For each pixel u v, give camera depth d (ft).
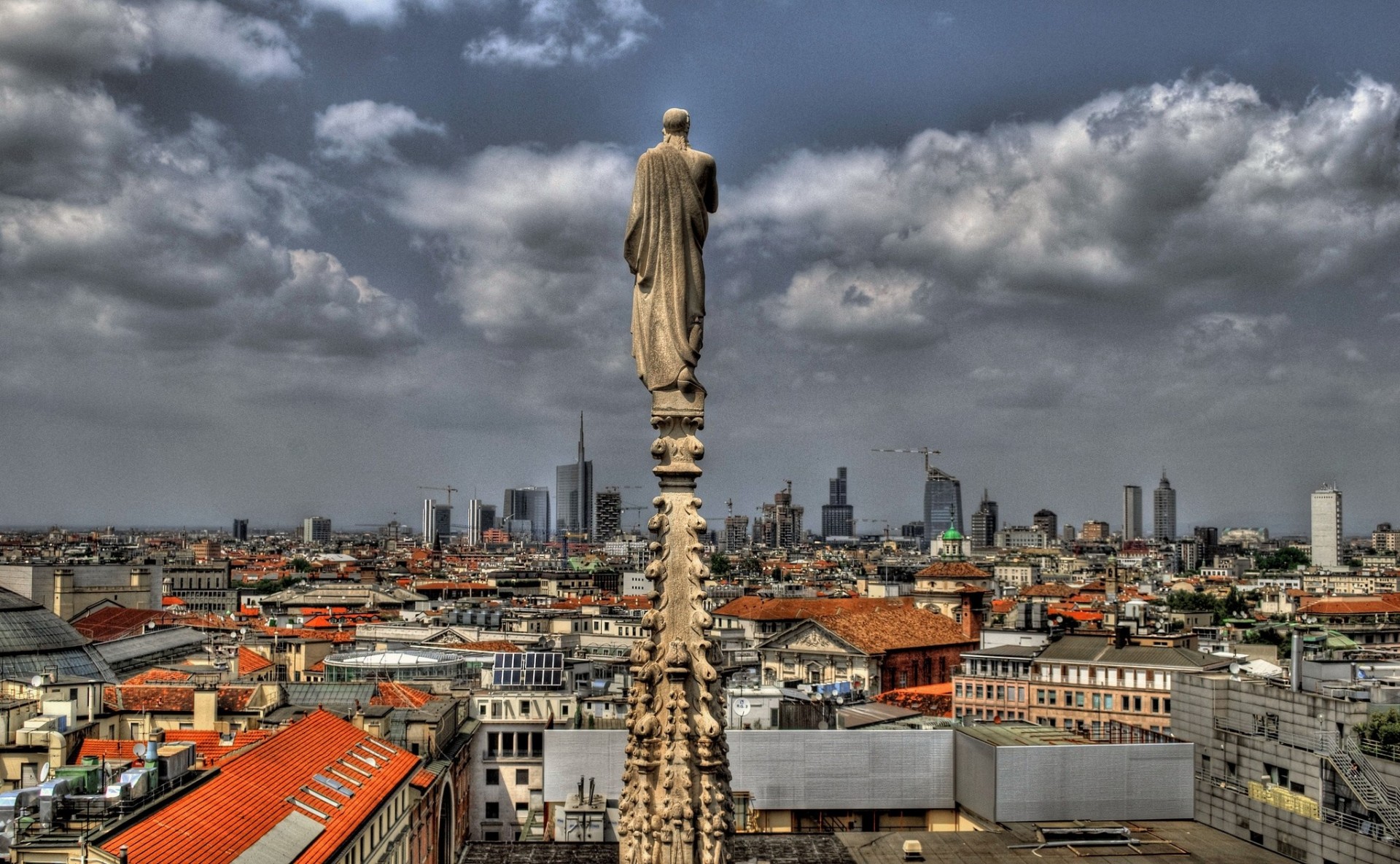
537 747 524.52
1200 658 631.97
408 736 442.09
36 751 352.90
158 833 246.06
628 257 68.59
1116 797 324.19
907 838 302.45
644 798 65.31
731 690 513.04
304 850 271.90
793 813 343.26
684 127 69.67
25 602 574.15
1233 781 321.32
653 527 67.41
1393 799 273.33
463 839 490.49
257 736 400.26
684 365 67.67
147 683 505.25
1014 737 342.85
